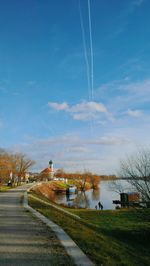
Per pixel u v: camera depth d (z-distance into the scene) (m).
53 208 26.91
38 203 29.31
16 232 12.05
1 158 76.56
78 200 68.88
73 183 138.62
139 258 12.23
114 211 33.41
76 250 9.23
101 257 8.90
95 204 57.91
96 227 21.98
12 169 84.31
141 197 21.03
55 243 10.09
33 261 8.02
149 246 17.33
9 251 9.00
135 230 22.39
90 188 120.31
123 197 34.47
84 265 7.75
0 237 11.02
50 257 8.41
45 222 14.92
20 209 21.55
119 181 24.88
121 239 18.78
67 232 12.26
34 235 11.41
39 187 79.19
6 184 85.81
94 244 10.59
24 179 116.81
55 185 114.62
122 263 8.98
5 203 26.95
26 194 41.94
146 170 20.97
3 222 14.85
